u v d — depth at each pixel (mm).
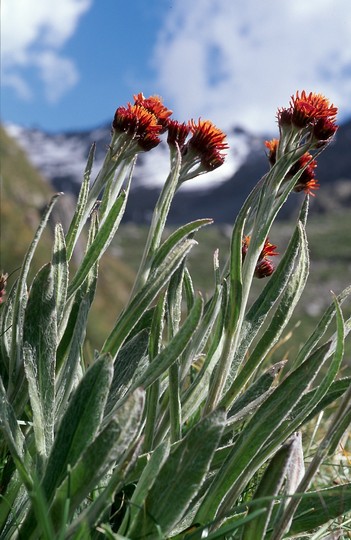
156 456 1657
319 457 1593
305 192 2232
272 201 2023
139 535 1572
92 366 1672
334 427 1599
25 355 1843
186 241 1974
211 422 1551
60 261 2029
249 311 2215
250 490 2387
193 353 2064
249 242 2170
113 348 1957
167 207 2055
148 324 2480
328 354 1784
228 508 1719
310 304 84062
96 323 20719
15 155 42281
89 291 2234
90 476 1467
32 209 38938
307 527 1837
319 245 126812
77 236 2086
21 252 20453
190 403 2096
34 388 1824
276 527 1648
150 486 1587
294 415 2039
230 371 2180
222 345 2096
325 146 2031
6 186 38156
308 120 2023
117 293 29156
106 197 2141
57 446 1630
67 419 1643
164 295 2094
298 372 1797
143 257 2039
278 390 1800
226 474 1769
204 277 94688
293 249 2229
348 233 135625
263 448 1856
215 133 2193
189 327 1780
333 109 2029
